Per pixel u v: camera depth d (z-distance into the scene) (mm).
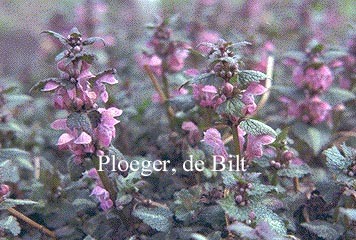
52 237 558
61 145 478
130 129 715
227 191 493
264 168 550
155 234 516
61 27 972
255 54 775
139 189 549
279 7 1147
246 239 443
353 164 480
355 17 1199
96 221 549
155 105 673
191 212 493
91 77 463
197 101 568
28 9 1778
